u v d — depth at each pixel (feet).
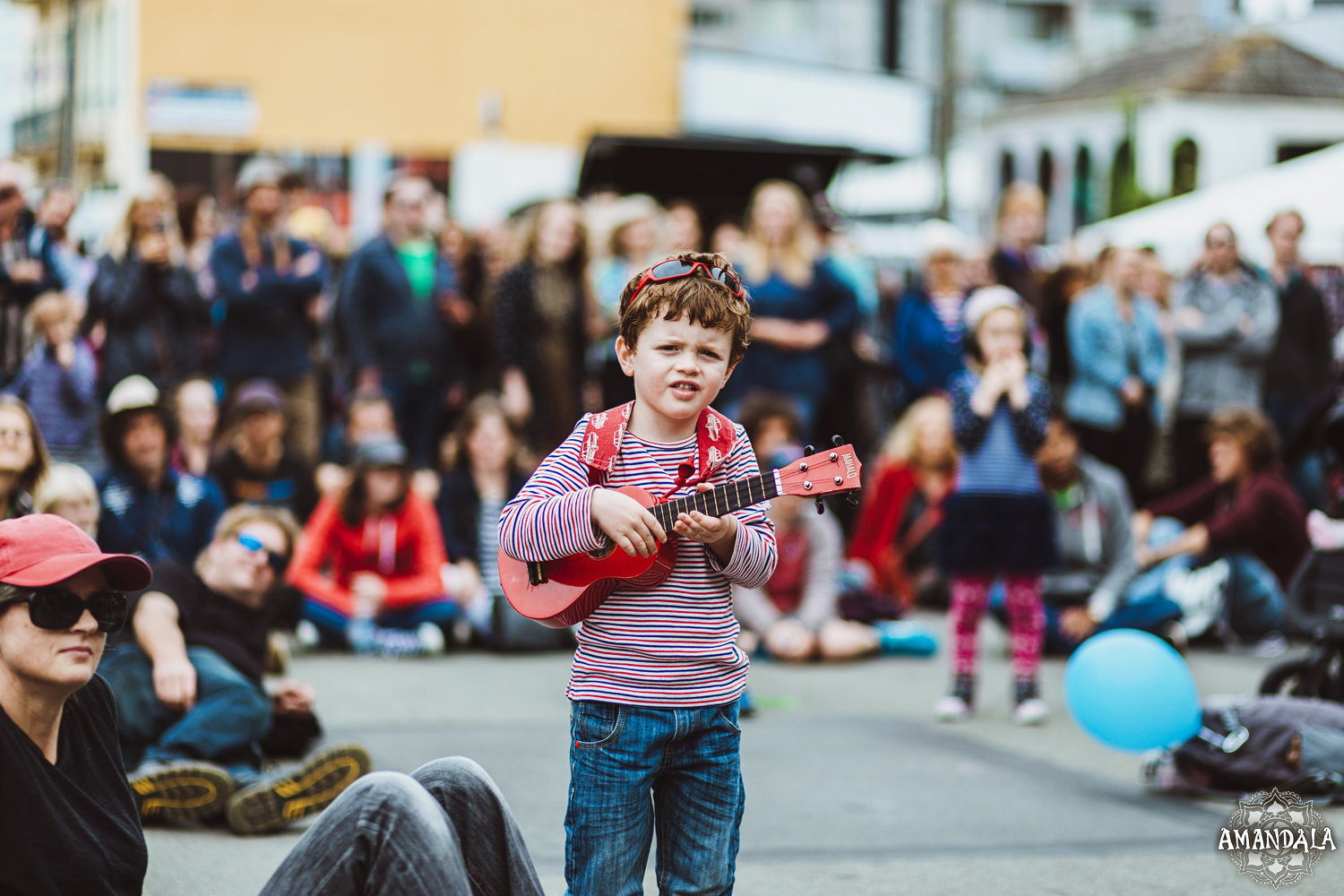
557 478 13.50
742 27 193.98
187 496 31.83
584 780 13.17
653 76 91.45
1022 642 28.81
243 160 85.66
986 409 28.53
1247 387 44.52
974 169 152.76
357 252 44.09
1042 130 153.38
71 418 38.22
